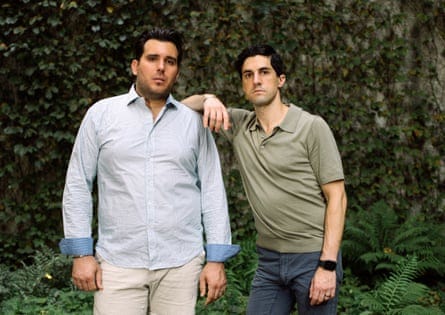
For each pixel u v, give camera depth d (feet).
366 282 14.89
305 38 17.10
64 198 6.86
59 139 16.28
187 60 16.92
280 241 7.63
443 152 17.47
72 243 6.70
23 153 16.08
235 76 16.90
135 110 6.87
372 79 17.22
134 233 6.65
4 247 16.29
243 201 17.01
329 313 7.57
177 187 6.80
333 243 7.29
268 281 7.98
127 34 16.51
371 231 14.90
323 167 7.39
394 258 13.99
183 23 16.70
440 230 15.39
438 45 17.53
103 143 6.77
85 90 16.52
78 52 16.22
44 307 12.00
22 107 16.44
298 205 7.47
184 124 7.05
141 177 6.66
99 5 16.40
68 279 13.88
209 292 6.95
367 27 17.30
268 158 7.49
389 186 17.26
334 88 17.28
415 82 17.48
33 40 16.17
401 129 17.25
